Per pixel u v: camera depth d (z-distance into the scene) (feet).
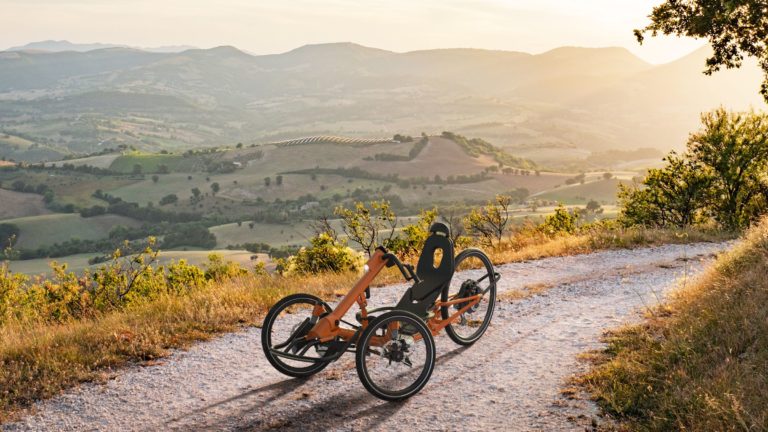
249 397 17.42
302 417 16.07
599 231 55.57
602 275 34.68
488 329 23.68
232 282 36.09
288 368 18.66
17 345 21.29
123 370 19.69
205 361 20.43
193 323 24.12
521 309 26.78
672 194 64.08
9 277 42.73
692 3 38.06
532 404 16.35
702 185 61.87
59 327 25.57
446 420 15.72
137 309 28.12
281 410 16.51
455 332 21.98
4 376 18.53
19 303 41.55
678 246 46.11
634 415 15.12
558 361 19.63
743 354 17.58
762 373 15.87
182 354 21.15
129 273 43.55
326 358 17.98
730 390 14.87
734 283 23.82
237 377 18.99
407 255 44.75
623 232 52.54
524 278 33.76
